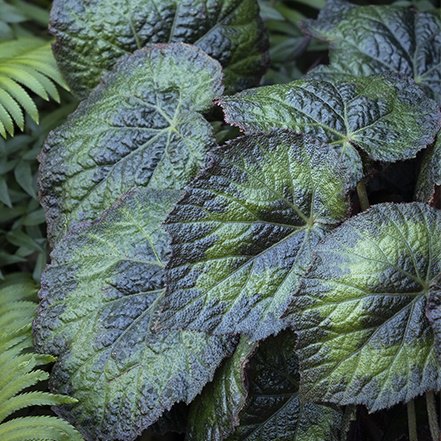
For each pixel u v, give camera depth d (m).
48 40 1.27
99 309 1.05
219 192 1.02
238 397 1.01
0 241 1.20
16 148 1.20
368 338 1.00
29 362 1.03
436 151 1.05
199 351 1.03
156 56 1.11
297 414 1.06
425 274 1.01
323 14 1.20
